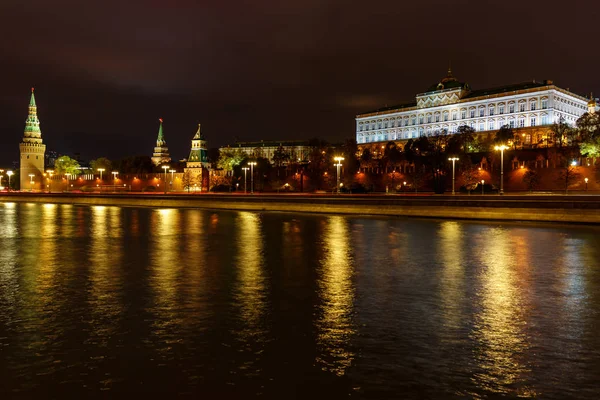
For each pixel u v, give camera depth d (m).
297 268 23.27
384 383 9.97
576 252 28.58
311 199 69.69
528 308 15.78
